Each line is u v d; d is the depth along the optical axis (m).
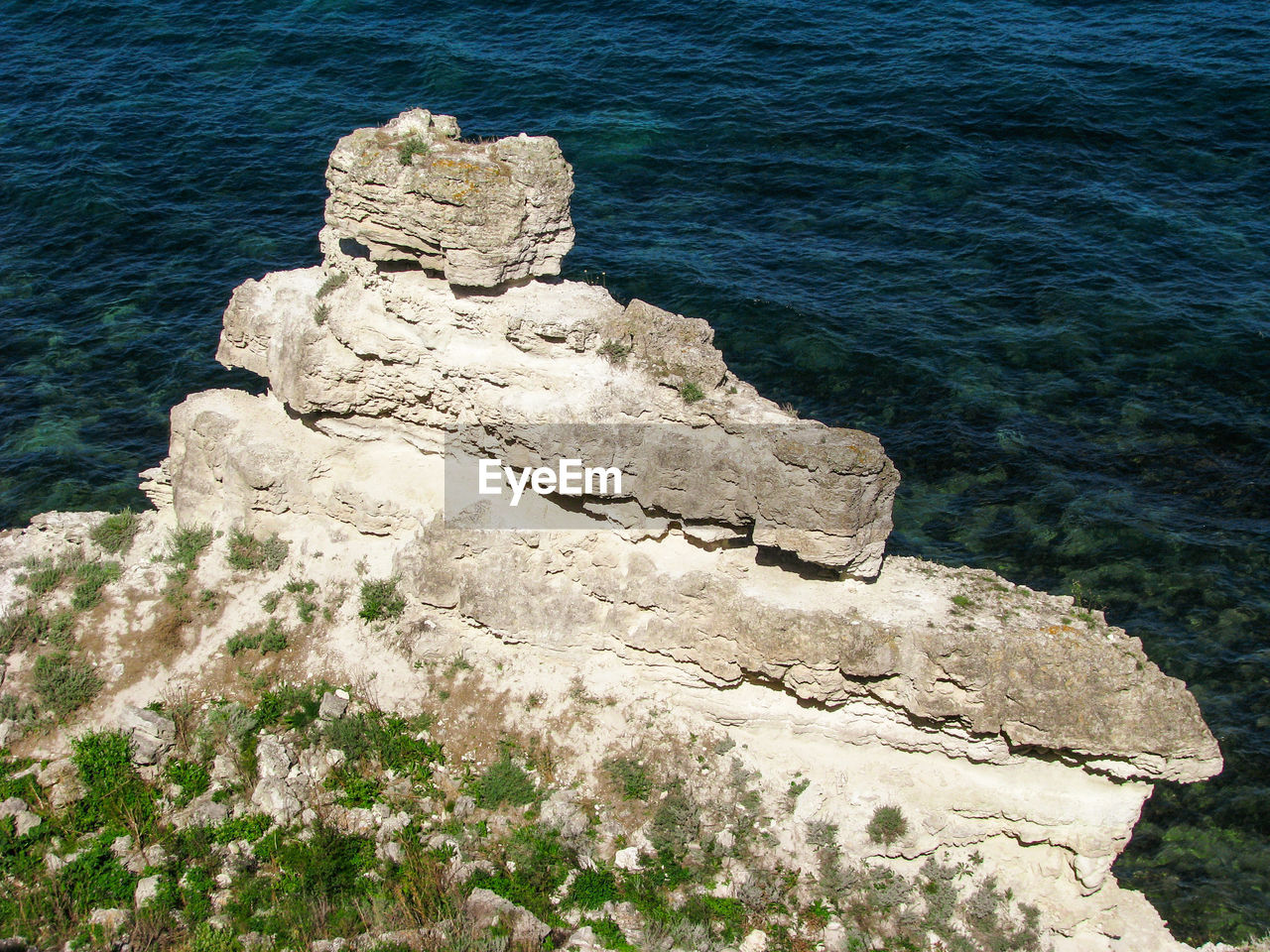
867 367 45.56
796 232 53.50
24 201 55.97
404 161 26.84
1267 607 35.78
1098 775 25.84
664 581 27.16
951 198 55.38
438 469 30.75
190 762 28.30
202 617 31.05
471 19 71.44
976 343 46.81
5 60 68.44
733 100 62.44
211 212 55.59
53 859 26.09
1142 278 50.06
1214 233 52.69
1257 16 68.44
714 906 25.81
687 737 28.02
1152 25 68.38
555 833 26.80
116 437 42.91
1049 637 25.08
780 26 69.00
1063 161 57.62
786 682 26.56
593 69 65.62
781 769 27.55
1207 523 38.84
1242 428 42.69
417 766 28.20
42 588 31.69
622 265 50.53
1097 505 39.50
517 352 27.98
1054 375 45.34
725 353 46.25
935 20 69.75
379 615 30.28
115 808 27.03
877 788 26.98
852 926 25.94
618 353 27.12
